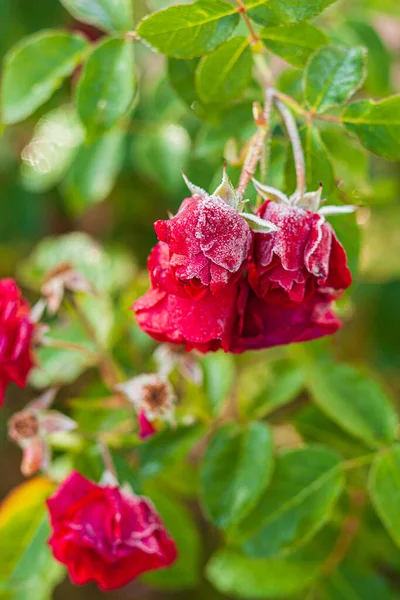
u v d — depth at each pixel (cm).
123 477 61
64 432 61
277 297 51
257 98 62
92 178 71
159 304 52
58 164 72
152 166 70
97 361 66
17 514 63
